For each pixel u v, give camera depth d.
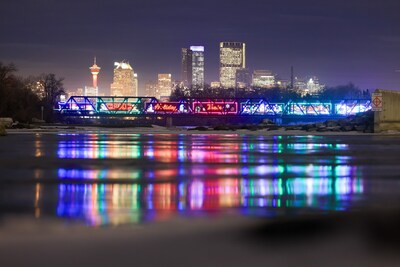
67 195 17.30
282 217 13.59
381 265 9.66
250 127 116.81
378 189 18.98
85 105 173.50
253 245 10.86
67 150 41.16
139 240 11.16
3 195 17.27
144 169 26.12
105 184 20.16
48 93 177.25
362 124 97.94
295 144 52.72
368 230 12.19
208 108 171.75
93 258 9.92
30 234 11.61
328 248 10.70
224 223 12.83
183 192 18.06
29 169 26.08
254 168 26.86
